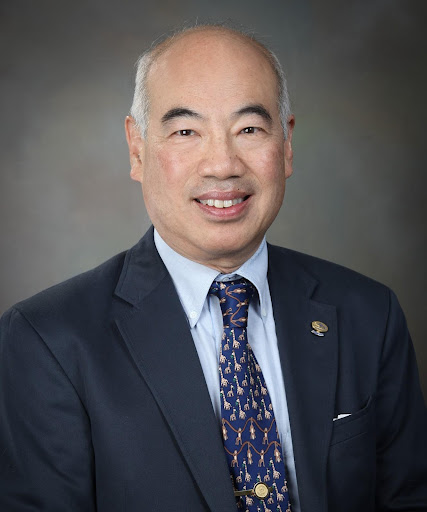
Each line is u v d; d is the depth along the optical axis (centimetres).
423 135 445
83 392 132
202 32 138
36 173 434
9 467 131
